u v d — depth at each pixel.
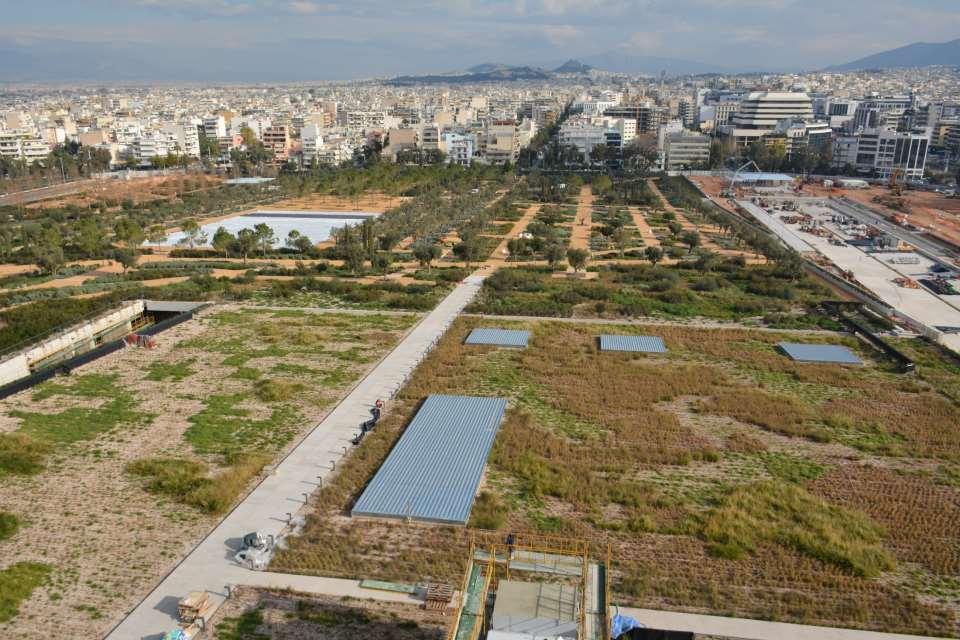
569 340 82.69
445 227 156.62
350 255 114.69
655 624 35.72
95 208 173.75
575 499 47.72
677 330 86.44
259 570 39.91
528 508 46.81
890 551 42.59
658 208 189.00
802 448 56.41
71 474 50.44
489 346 79.62
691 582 39.22
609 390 67.12
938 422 60.94
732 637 34.97
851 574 40.28
